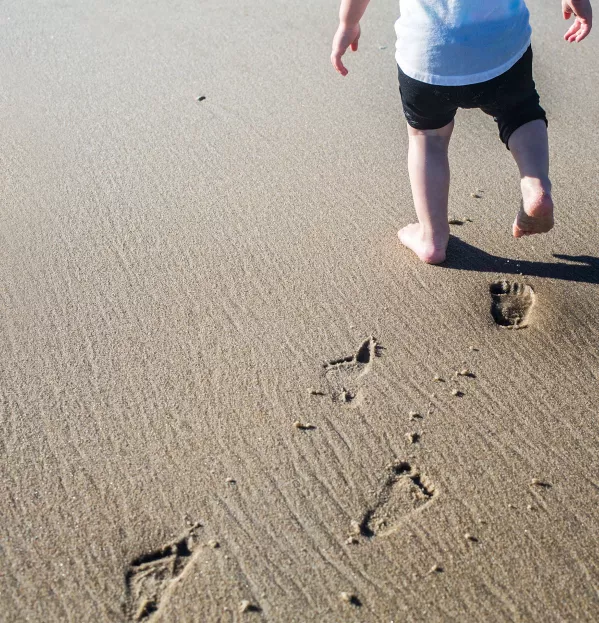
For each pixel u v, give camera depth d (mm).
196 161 3291
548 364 2287
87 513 1899
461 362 2303
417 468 1995
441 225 2598
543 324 2428
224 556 1801
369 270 2658
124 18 4613
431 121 2469
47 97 3812
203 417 2143
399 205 2984
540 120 2408
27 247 2809
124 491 1950
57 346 2385
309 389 2219
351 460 2016
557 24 4352
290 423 2119
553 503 1903
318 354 2336
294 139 3430
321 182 3133
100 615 1690
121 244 2811
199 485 1961
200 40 4328
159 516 1891
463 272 2637
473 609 1690
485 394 2197
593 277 2592
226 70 4016
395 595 1719
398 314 2477
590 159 3209
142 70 4031
